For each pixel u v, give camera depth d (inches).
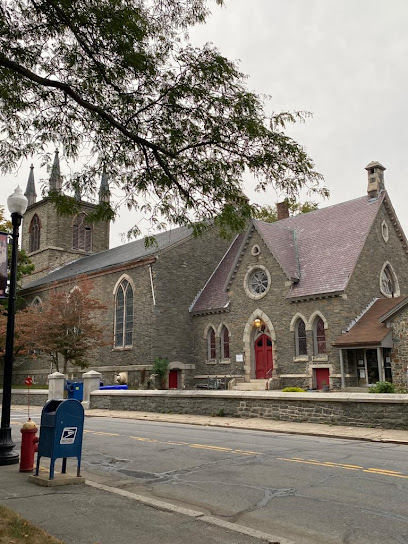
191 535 241.6
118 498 309.0
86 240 2161.7
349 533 254.2
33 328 1328.7
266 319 1231.5
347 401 651.5
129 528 251.4
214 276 1505.9
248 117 388.5
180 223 459.8
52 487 338.6
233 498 322.7
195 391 853.2
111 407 1010.1
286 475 382.3
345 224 1286.9
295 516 283.0
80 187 442.0
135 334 1407.5
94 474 405.4
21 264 1879.9
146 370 1346.0
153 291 1371.8
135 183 456.4
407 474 377.1
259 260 1274.6
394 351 1002.1
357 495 321.1
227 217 434.6
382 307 1128.2
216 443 546.6
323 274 1175.0
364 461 429.1
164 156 434.6
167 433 639.8
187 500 322.0
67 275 1748.3
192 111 410.3
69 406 355.3
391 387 777.6
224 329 1363.2
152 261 1386.6
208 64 387.9
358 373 1074.1
